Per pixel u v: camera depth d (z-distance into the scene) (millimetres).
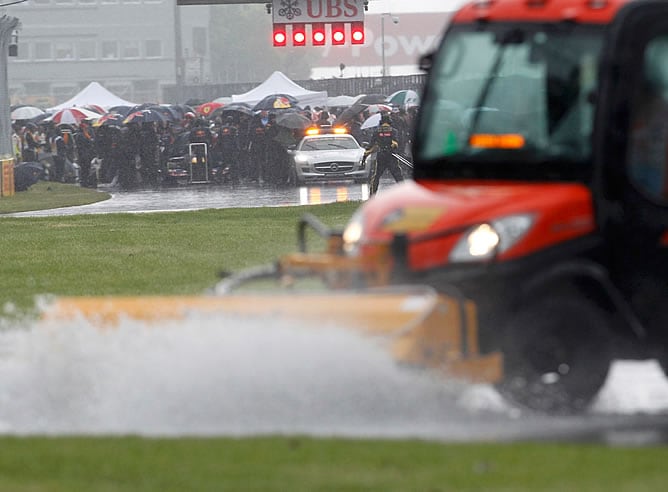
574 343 24188
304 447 20156
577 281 24500
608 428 22984
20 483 18156
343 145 117625
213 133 132375
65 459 19484
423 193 25578
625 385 27078
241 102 168375
